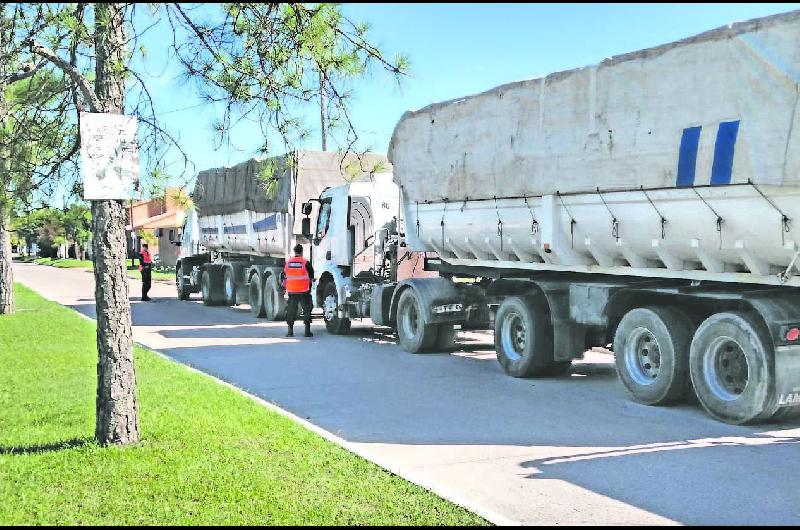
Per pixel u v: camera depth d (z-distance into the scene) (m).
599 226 9.34
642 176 8.55
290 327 16.03
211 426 7.22
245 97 6.22
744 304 8.26
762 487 5.86
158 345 14.72
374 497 5.26
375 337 15.94
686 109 8.02
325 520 4.81
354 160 7.35
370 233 15.66
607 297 9.73
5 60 6.45
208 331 17.16
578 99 9.45
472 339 15.67
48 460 6.07
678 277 8.88
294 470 5.86
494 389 10.13
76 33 5.93
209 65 6.11
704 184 7.82
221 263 23.67
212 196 23.25
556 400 9.38
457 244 12.27
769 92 7.19
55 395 8.76
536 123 10.16
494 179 10.97
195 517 4.84
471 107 11.45
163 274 47.34
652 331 8.94
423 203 12.79
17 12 6.02
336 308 16.05
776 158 7.12
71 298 27.48
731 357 8.14
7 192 7.88
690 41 7.96
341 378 10.98
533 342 10.74
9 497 5.21
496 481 6.06
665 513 5.29
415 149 12.91
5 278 19.52
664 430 7.78
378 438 7.50
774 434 7.60
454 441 7.36
